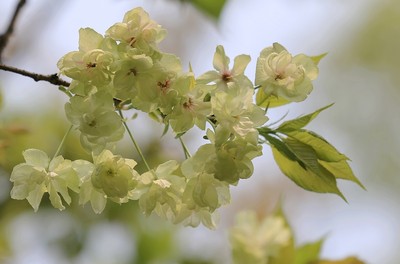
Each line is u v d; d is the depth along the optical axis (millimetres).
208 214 1131
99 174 1103
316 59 1189
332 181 1159
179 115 1095
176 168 1121
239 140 1091
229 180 1090
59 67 1091
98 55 1086
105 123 1092
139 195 1114
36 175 1125
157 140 1609
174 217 1125
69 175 1123
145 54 1091
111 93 1094
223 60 1113
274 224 1401
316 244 1378
